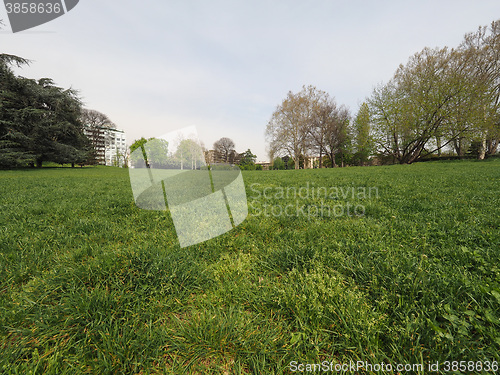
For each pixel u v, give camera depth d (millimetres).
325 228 3314
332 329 1465
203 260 2406
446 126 26562
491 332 1304
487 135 24750
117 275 1909
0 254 2398
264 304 1702
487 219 3371
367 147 33781
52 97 30062
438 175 10055
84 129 39344
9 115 25391
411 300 1618
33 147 27891
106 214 4203
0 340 1396
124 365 1230
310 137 42000
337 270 2139
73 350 1347
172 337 1420
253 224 3525
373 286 1806
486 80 24781
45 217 3953
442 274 1915
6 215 3977
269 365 1246
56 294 1755
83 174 19812
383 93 30469
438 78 25719
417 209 4227
